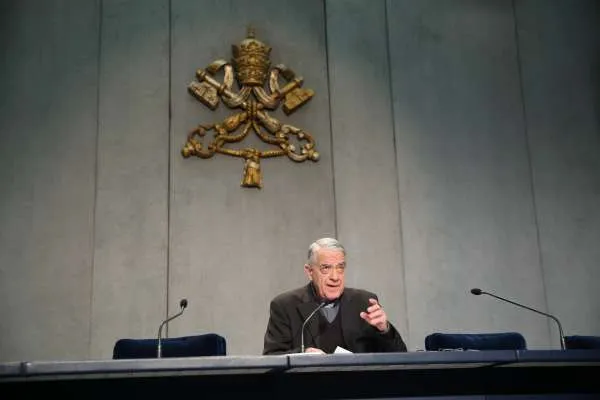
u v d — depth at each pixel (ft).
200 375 12.05
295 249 26.14
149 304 24.88
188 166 26.11
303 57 27.66
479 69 28.66
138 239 25.29
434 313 26.32
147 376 11.87
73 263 24.76
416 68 28.30
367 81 27.89
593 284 27.40
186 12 27.20
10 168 25.05
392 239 26.71
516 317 26.71
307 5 28.12
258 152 26.50
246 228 26.03
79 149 25.59
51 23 26.35
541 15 29.30
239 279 25.61
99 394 11.75
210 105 26.43
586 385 13.08
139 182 25.68
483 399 12.65
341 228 26.53
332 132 27.27
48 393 11.65
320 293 18.29
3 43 25.90
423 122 27.89
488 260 27.09
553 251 27.53
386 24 28.50
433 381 12.57
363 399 12.30
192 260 25.45
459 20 28.96
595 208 28.12
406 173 27.35
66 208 25.09
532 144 28.35
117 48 26.55
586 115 28.81
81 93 26.02
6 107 25.45
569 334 26.81
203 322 25.07
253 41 26.94
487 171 27.86
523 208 27.73
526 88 28.76
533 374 12.94
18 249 24.53
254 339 25.25
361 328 18.11
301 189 26.66
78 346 24.22
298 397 12.17
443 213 27.25
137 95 26.32
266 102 26.78
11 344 23.86
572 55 29.19
